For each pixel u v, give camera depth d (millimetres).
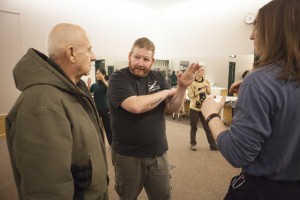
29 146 735
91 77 4816
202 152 3508
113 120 1423
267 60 735
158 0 5285
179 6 5621
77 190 875
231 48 4727
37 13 4129
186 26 5531
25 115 744
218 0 4848
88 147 899
